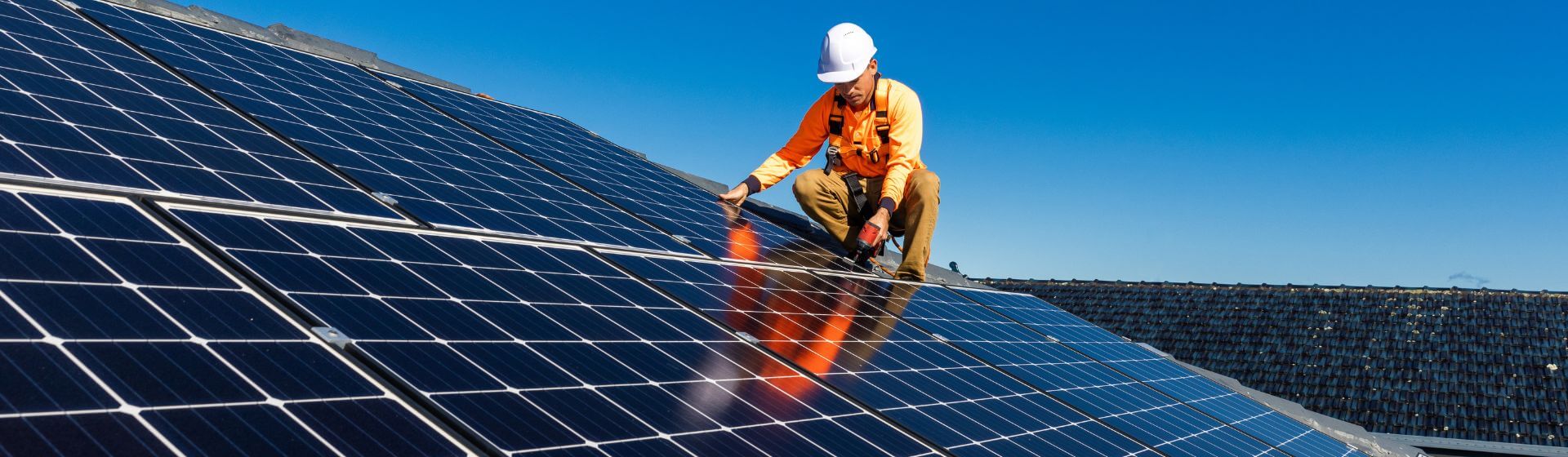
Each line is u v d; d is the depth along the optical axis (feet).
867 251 44.70
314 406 15.84
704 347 25.49
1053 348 41.50
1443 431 77.92
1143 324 104.17
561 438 17.78
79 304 16.19
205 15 45.88
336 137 34.27
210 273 19.44
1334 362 90.94
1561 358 85.76
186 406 14.48
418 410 17.01
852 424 23.41
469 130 44.47
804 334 29.89
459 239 27.58
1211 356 95.81
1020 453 25.58
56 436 12.66
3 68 27.73
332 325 18.99
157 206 21.97
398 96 45.62
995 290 53.31
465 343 20.38
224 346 16.69
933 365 31.17
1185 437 33.55
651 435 19.19
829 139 47.98
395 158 34.40
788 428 21.83
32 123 24.45
